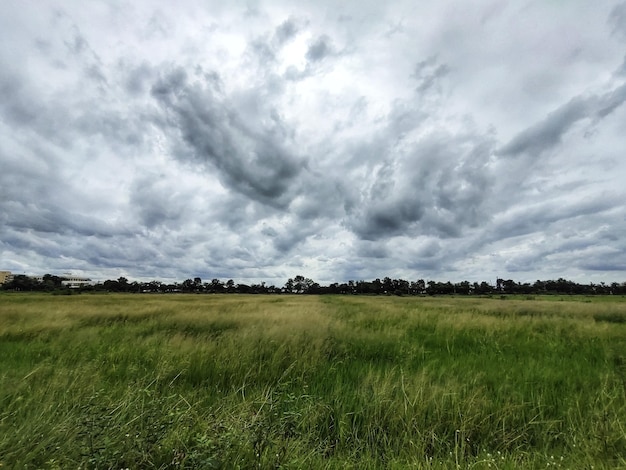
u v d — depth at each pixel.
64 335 9.88
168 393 4.62
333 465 3.05
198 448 2.87
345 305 29.64
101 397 4.05
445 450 3.46
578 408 4.02
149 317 14.86
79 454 2.70
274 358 6.45
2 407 3.64
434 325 12.55
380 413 4.05
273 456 2.86
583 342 8.77
